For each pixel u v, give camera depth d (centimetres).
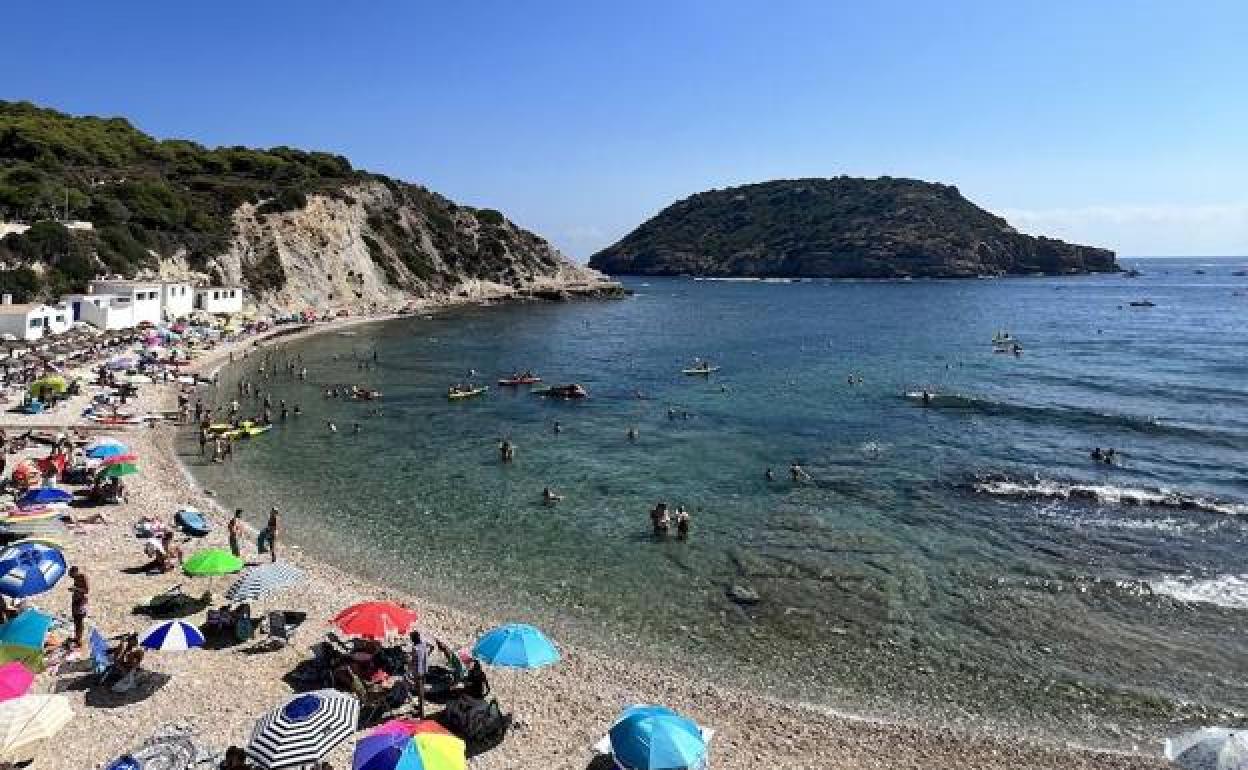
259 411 5341
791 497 3625
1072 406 5831
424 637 2184
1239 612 2484
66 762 1515
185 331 8094
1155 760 1759
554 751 1684
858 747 1775
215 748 1581
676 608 2484
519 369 7625
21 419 4412
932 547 3017
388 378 6938
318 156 15950
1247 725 1912
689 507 3462
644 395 6312
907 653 2230
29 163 10706
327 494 3544
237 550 2681
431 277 15100
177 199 10988
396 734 1388
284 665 1967
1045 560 2897
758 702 1950
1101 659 2208
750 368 7831
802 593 2606
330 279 12338
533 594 2559
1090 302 17375
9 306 6525
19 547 2136
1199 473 4072
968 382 6962
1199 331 11388
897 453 4450
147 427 4525
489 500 3525
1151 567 2838
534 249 18838
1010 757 1759
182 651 2003
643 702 1922
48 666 1858
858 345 9781
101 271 8469
